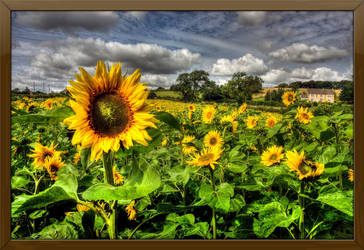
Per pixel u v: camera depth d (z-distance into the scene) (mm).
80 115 616
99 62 648
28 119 578
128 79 664
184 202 1104
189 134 1870
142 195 570
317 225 824
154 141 752
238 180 1256
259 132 1821
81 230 831
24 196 688
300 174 791
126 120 662
